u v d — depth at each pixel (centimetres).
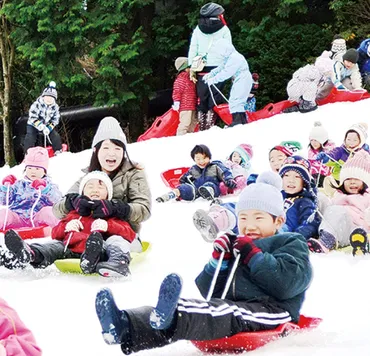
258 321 387
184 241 744
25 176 848
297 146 985
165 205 984
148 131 1722
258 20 2522
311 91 1636
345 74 1748
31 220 808
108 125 668
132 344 350
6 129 2688
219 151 1323
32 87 2833
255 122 1521
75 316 478
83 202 625
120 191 655
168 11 2552
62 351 407
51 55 2536
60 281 577
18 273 606
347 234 669
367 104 1563
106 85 2480
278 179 566
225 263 412
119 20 2469
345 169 708
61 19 2509
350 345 390
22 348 314
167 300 334
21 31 2592
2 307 330
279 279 397
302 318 424
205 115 1698
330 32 2356
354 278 554
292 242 415
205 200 1005
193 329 356
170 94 2617
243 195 439
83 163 1300
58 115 1627
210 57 1656
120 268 575
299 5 2412
